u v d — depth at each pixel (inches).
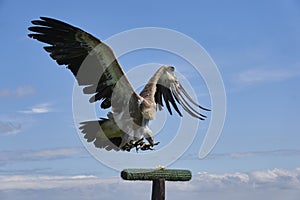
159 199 282.8
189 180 290.0
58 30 324.5
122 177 280.7
